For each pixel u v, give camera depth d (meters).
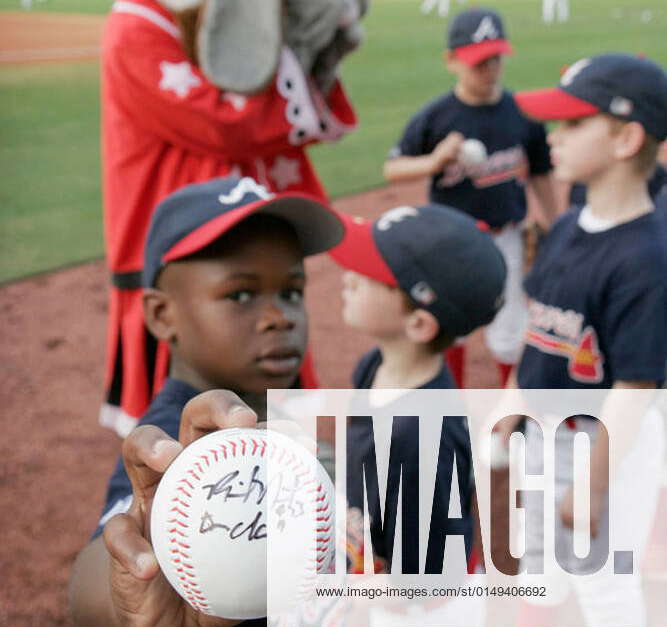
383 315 2.68
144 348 3.87
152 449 1.37
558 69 13.33
